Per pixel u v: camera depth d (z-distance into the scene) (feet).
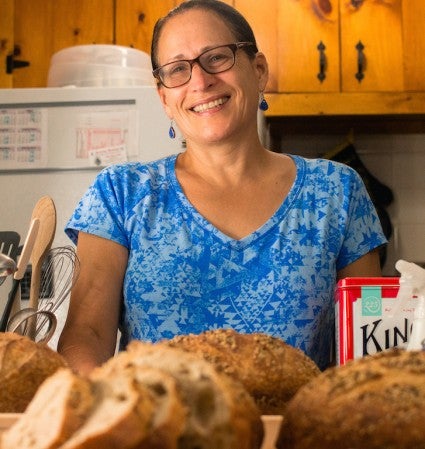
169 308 4.18
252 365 2.41
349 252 4.50
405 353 1.92
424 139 9.91
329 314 4.34
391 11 9.23
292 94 9.14
